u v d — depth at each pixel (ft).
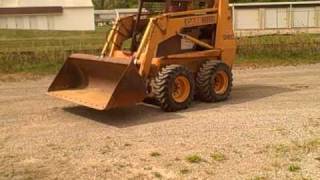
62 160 23.99
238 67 56.85
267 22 95.04
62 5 145.79
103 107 29.89
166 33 33.68
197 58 35.78
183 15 34.78
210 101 36.09
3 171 22.62
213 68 35.65
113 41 35.58
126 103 30.45
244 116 32.09
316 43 65.72
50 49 59.36
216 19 36.96
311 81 46.44
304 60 61.36
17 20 139.33
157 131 28.71
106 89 32.89
